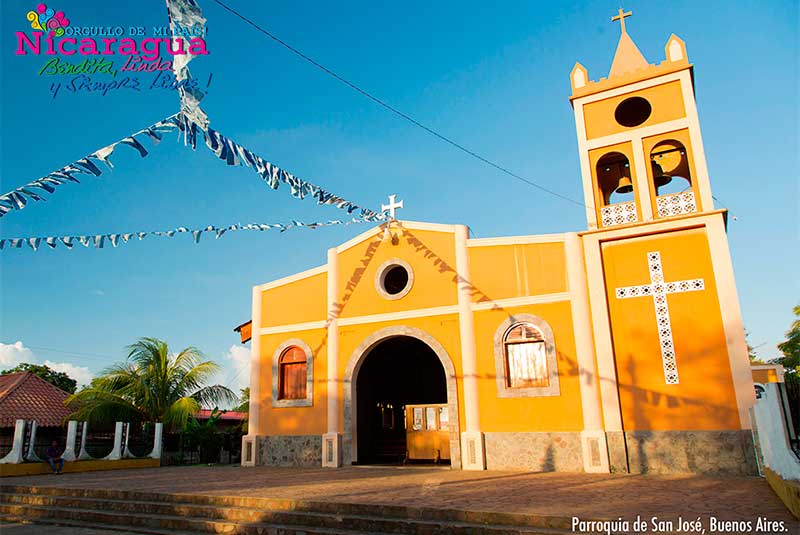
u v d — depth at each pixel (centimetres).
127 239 992
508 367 1568
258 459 1877
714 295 1384
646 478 1262
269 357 1952
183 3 815
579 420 1443
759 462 1241
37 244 917
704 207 1429
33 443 1823
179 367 2509
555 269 1561
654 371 1401
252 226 1133
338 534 856
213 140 899
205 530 971
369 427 2048
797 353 3941
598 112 1606
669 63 1537
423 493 1053
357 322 1806
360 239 1870
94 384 2383
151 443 2292
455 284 1673
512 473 1409
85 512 1133
